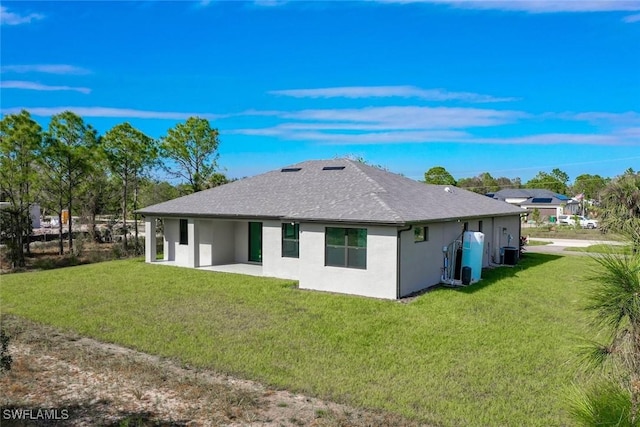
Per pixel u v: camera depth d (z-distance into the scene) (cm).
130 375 765
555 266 2098
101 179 2909
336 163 2228
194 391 697
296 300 1347
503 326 1065
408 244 1449
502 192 7500
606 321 346
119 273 1834
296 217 1573
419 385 732
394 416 623
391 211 1441
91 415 621
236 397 675
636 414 310
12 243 2158
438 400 676
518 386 727
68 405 654
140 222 3769
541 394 695
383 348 916
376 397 685
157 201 3394
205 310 1227
